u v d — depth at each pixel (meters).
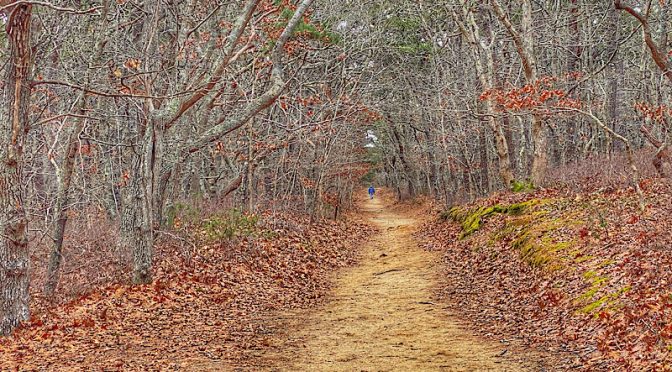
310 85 22.70
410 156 46.31
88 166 20.28
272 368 8.23
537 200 18.50
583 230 13.36
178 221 17.92
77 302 11.48
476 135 29.58
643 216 12.78
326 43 21.53
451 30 32.41
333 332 10.55
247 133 22.31
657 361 6.53
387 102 30.59
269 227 21.36
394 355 8.85
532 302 11.12
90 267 14.42
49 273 12.82
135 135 15.36
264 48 17.20
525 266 13.79
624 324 7.97
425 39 32.12
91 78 13.13
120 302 11.49
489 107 22.39
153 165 13.05
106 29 13.80
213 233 17.66
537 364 7.74
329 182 36.34
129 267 13.95
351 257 21.50
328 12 23.39
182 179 23.39
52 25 12.33
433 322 11.05
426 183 50.81
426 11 29.88
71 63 14.78
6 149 9.34
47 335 9.18
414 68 33.91
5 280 9.49
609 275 10.24
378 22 26.67
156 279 13.38
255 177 28.00
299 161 28.11
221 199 23.00
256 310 12.31
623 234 12.13
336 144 31.08
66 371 7.62
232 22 18.06
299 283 15.71
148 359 8.33
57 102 16.72
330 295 14.55
